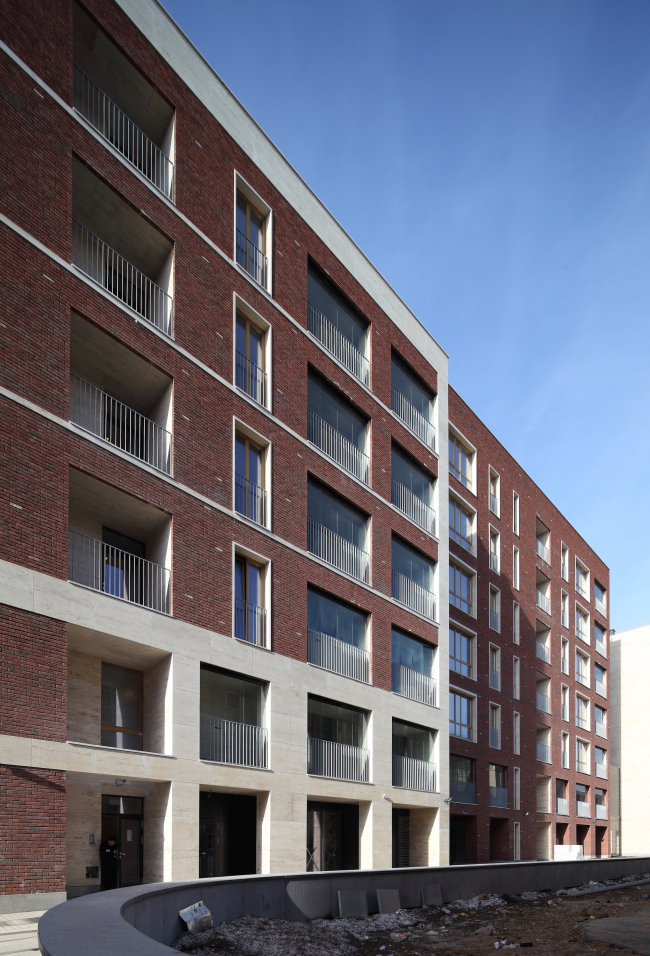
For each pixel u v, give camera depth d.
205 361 22.50
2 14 17.91
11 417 16.78
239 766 21.41
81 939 6.73
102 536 20.58
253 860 23.16
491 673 42.66
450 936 16.69
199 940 12.66
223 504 22.31
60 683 16.75
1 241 17.17
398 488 32.91
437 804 31.67
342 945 14.70
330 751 25.95
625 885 30.20
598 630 65.94
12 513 16.47
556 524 55.97
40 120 18.50
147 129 23.20
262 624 23.64
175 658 19.89
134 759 18.27
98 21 20.25
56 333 18.09
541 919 19.47
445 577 35.12
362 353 31.56
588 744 59.41
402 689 30.91
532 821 44.75
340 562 28.09
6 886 14.96
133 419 22.02
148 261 22.50
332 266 29.56
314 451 26.86
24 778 15.66
